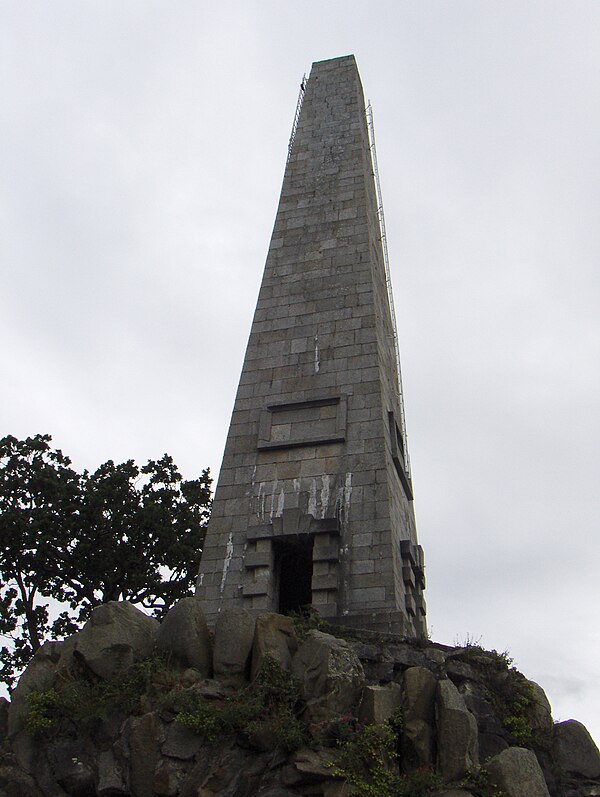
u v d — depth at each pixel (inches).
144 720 665.0
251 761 644.1
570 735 737.0
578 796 699.4
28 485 1480.1
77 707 692.7
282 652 713.6
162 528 1477.6
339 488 936.3
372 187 1321.4
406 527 1020.5
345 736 647.8
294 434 993.5
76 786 659.4
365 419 983.6
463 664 745.6
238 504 953.5
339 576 873.5
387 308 1216.2
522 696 737.6
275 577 909.2
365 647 743.7
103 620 748.6
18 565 1441.9
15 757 686.5
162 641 747.4
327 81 1402.6
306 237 1179.3
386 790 617.9
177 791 635.5
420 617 954.7
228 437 1012.5
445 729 655.1
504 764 643.5
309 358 1056.2
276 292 1131.9
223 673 713.0
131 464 1566.2
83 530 1465.3
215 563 915.4
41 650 773.3
